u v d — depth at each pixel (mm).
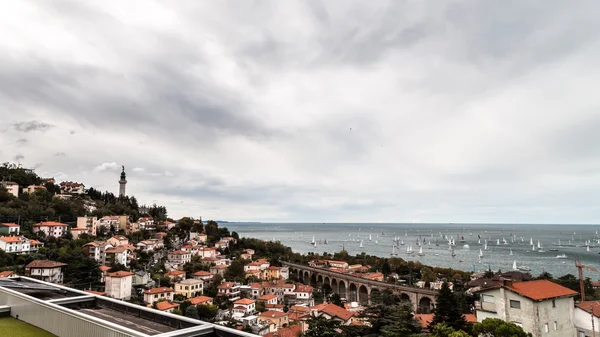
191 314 81250
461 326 40906
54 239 125875
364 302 104375
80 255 106812
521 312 38438
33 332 23328
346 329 40969
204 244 182625
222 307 96938
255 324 78812
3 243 103750
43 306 24109
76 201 181000
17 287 31484
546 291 39375
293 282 142750
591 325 39625
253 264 150875
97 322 19703
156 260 141625
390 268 173250
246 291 116750
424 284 136000
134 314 24578
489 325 33281
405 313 41281
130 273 96750
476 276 150125
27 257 102125
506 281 41281
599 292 88938
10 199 146375
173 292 97250
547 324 37625
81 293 28859
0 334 22844
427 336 35719
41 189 170375
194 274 123500
